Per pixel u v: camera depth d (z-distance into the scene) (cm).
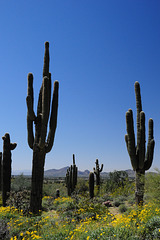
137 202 1077
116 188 2078
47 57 1130
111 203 1598
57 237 607
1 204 1402
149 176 912
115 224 666
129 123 1145
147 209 763
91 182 1675
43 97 1020
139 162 1123
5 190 1316
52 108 1101
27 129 1084
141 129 1141
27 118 1084
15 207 1029
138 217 694
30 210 1005
